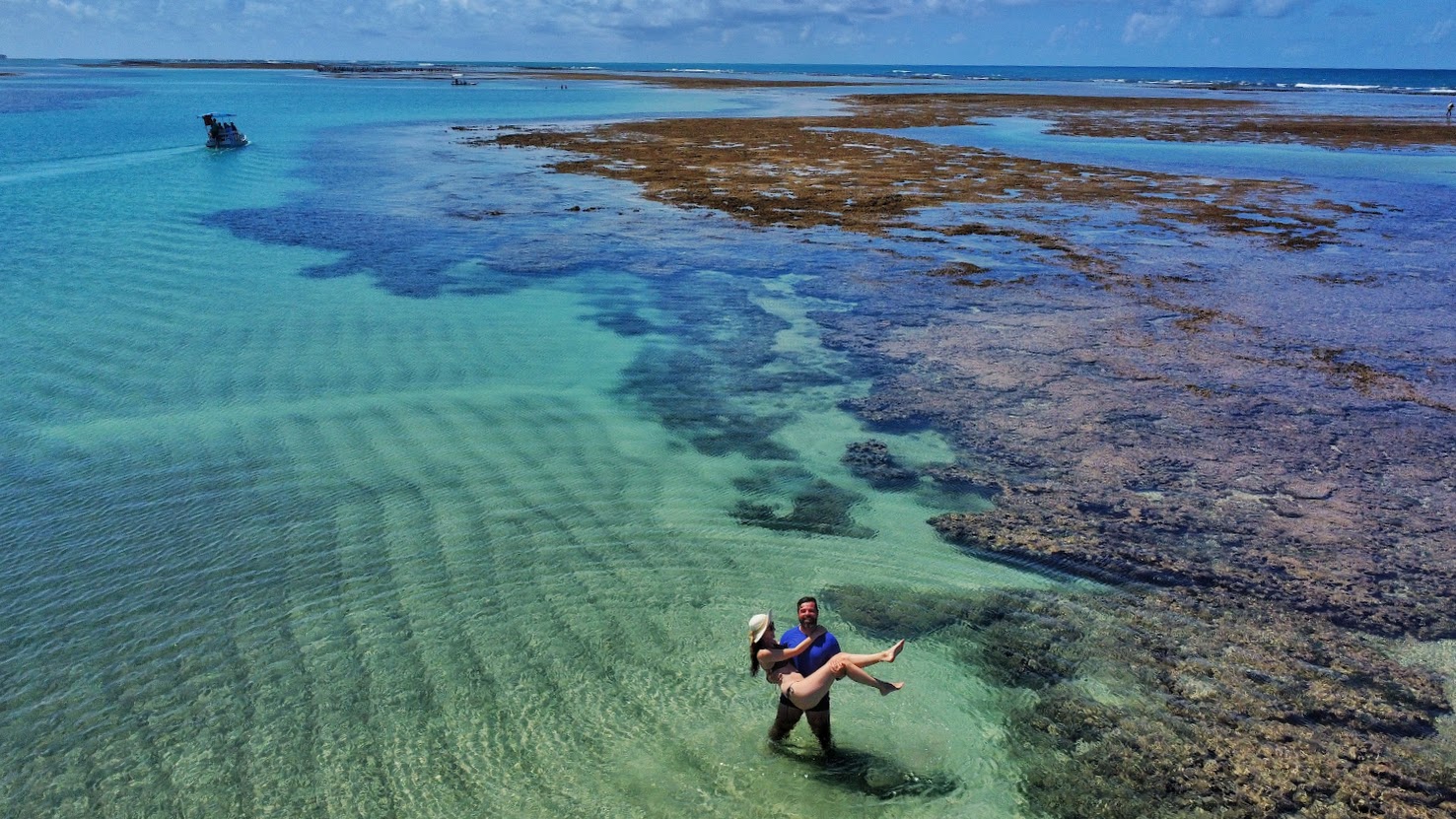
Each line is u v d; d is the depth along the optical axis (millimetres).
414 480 9461
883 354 13750
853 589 7633
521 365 13133
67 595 7238
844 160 36375
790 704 5504
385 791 5273
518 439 10609
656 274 18406
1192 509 9086
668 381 12586
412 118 56500
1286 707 6207
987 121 56719
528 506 8984
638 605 7293
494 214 24625
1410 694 6379
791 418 11391
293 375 12430
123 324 14414
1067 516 8938
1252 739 5863
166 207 24703
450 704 6035
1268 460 10172
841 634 6973
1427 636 7086
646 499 9203
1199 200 27391
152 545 8039
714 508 9039
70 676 6262
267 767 5453
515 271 18469
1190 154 39625
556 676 6359
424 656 6551
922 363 13352
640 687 6266
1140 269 18828
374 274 18016
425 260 19203
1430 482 9688
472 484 9414
